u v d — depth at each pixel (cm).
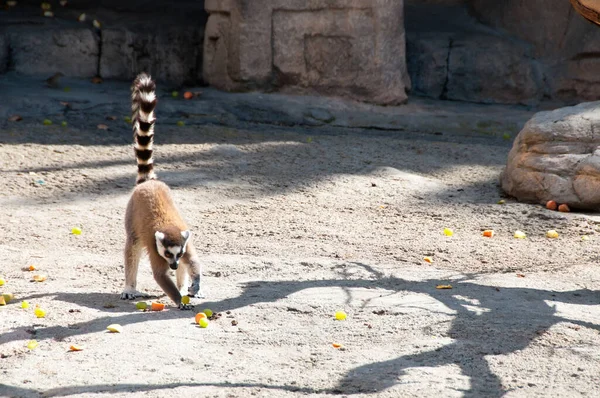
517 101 2200
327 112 1959
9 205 1227
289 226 1193
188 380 625
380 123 1952
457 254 1080
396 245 1113
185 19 2258
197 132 1766
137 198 848
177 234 801
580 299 878
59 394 596
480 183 1503
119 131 1730
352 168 1555
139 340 710
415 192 1420
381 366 660
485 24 2355
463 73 2203
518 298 866
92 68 2092
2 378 627
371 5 1975
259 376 637
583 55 2152
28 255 1000
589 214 1308
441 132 1958
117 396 590
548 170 1354
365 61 2000
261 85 2039
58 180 1373
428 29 2325
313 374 642
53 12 2252
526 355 687
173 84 2145
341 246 1100
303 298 852
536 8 2222
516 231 1202
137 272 937
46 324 748
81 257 1004
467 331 748
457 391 605
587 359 676
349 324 772
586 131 1360
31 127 1694
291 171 1515
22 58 2033
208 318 780
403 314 801
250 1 1984
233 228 1172
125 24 2167
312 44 2014
